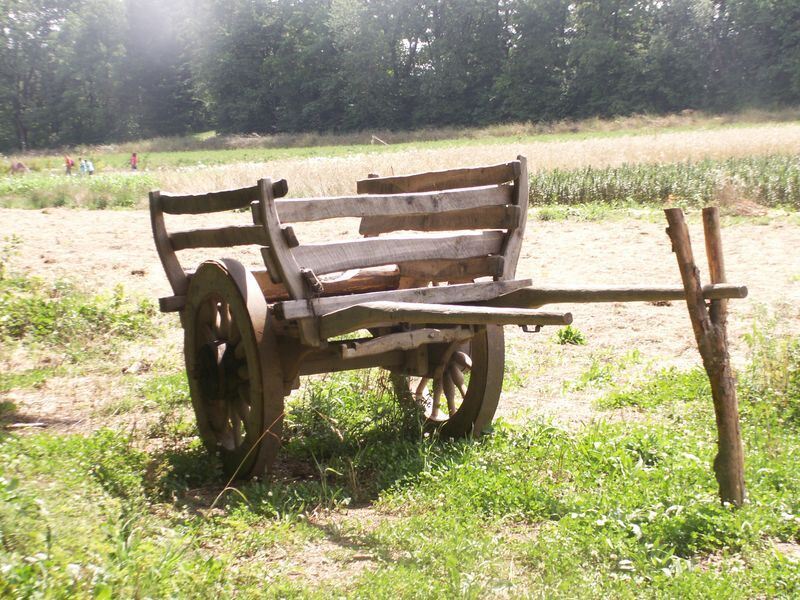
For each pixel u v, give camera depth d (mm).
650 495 4926
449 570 4023
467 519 4805
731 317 10398
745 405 6871
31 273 13445
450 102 87438
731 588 3811
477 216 6066
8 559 3295
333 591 3854
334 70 93750
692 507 4656
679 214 4629
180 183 28281
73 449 5566
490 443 6047
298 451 6266
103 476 5094
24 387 8117
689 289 4664
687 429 6449
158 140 85812
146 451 5957
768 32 71812
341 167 29500
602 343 9867
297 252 5234
